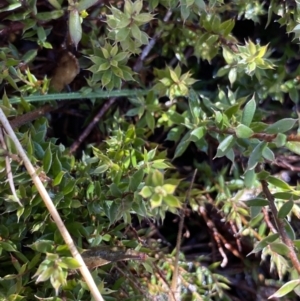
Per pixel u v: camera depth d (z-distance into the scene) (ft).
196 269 2.42
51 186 2.12
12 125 2.24
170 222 2.57
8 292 2.11
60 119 2.57
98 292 2.00
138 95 2.42
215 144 2.55
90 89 2.35
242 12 2.48
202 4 2.20
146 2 2.42
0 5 2.33
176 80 2.38
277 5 2.36
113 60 2.23
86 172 2.22
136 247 2.24
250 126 2.19
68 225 2.17
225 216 2.47
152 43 2.49
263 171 2.17
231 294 2.54
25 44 2.50
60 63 2.41
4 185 2.10
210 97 2.57
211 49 2.43
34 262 2.11
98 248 2.18
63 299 2.10
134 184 2.08
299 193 2.14
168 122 2.47
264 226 2.42
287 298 2.47
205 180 2.52
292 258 2.06
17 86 2.38
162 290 2.30
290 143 2.09
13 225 2.17
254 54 2.27
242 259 2.49
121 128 2.47
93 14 2.40
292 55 2.58
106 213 2.16
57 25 2.45
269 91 2.52
